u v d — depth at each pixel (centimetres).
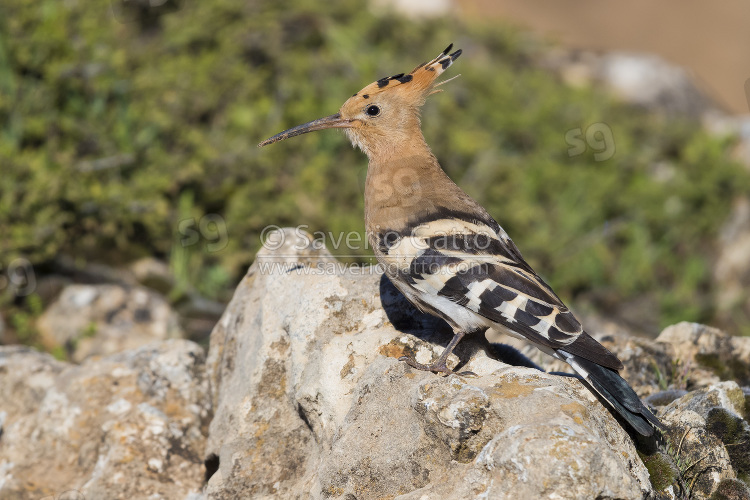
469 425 600
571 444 554
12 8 1270
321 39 1534
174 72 1350
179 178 1248
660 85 1955
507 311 685
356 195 1302
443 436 608
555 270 1407
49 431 816
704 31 2256
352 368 713
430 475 614
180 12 1455
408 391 647
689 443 686
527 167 1485
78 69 1280
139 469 773
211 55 1394
